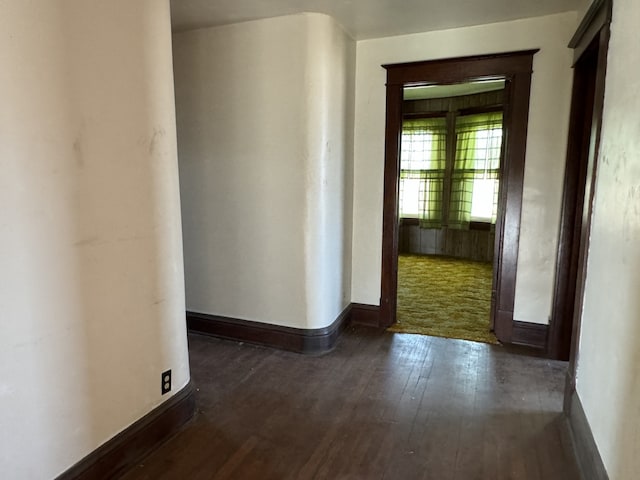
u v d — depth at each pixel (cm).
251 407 245
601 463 172
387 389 266
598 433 180
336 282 343
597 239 200
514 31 304
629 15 172
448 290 486
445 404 249
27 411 149
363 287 376
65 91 154
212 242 339
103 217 172
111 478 183
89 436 174
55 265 155
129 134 181
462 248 666
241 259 332
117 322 183
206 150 328
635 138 156
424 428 226
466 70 320
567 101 297
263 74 302
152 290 200
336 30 306
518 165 315
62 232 156
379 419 234
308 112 295
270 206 316
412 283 516
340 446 211
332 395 259
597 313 193
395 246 364
